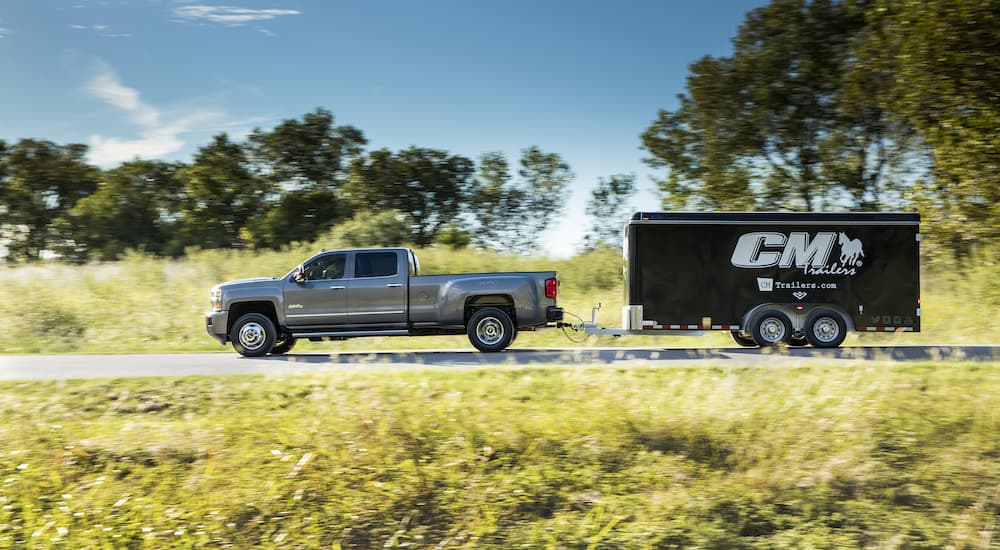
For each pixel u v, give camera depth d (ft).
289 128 213.66
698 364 40.96
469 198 213.46
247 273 90.48
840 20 109.40
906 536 22.54
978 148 71.67
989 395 32.37
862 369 37.52
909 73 75.77
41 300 71.61
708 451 28.55
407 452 28.35
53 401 34.83
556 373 37.63
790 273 52.90
